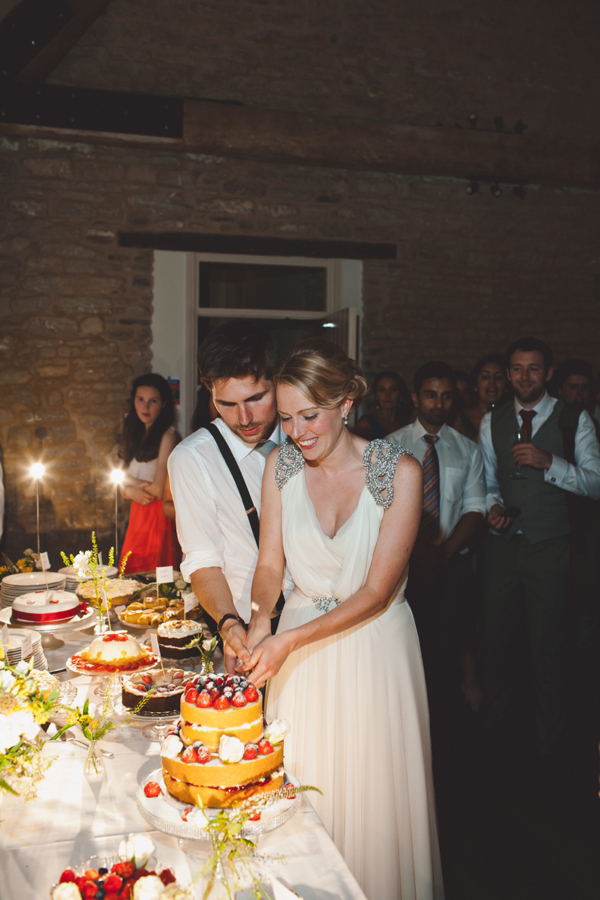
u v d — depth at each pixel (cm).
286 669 164
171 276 543
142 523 412
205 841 112
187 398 553
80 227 513
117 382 528
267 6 544
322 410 144
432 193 590
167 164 526
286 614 167
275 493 166
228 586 177
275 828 112
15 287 504
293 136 518
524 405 298
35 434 512
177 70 529
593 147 587
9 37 455
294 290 606
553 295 627
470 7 592
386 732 154
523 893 212
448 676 307
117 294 524
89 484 523
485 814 255
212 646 183
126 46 518
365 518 153
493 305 612
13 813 121
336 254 569
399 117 582
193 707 122
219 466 182
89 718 135
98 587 219
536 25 612
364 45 569
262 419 173
